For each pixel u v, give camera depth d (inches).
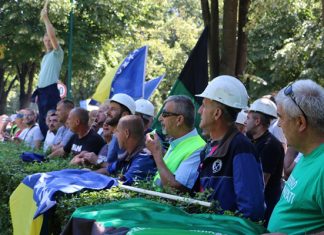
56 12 985.5
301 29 749.3
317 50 713.0
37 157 267.0
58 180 184.9
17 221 195.5
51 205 171.2
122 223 117.3
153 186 182.4
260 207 145.6
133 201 142.8
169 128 188.7
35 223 177.8
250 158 150.1
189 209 153.9
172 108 187.9
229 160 153.6
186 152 181.8
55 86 413.7
